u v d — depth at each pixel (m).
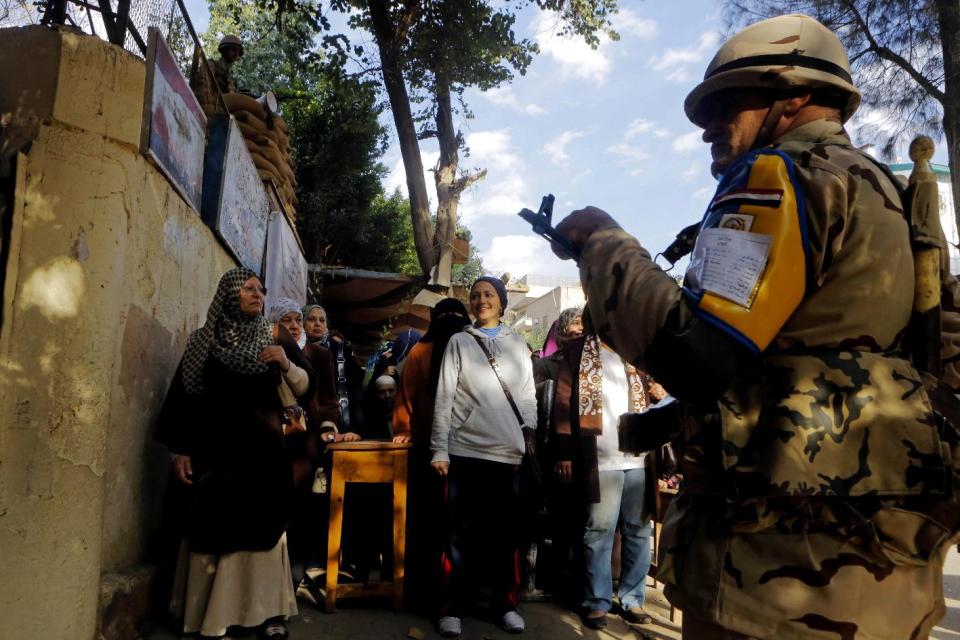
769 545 1.13
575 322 4.63
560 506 4.30
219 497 3.31
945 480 1.10
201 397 3.40
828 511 1.11
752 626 1.13
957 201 8.16
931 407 1.17
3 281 2.63
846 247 1.15
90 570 2.74
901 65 8.21
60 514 2.65
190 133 4.23
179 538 3.69
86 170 2.82
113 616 2.97
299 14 14.09
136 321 3.36
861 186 1.18
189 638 3.29
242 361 3.41
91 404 2.75
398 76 12.38
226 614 3.30
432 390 4.23
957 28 7.81
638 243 1.30
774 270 1.11
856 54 8.33
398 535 4.05
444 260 11.89
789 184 1.16
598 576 3.97
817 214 1.15
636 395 4.20
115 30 3.89
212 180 4.89
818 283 1.16
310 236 20.16
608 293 1.24
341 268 12.27
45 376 2.66
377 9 12.51
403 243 22.92
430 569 4.14
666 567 1.29
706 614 1.18
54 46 2.83
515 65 12.88
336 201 19.94
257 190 6.68
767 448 1.13
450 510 3.87
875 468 1.10
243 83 19.61
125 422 3.30
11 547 2.57
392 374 5.36
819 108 1.33
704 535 1.23
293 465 4.15
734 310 1.10
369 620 3.86
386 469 4.07
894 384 1.13
